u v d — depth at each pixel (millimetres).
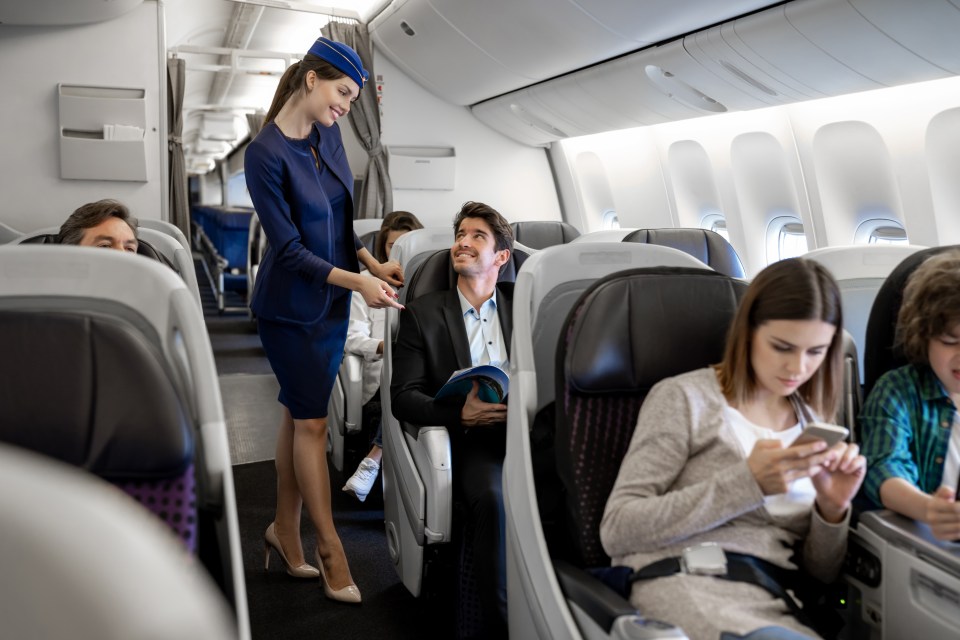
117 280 1143
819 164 4074
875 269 2006
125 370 1057
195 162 22266
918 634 1220
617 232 3729
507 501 1542
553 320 1775
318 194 2273
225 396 5031
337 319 2346
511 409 1556
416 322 2340
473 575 2033
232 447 4047
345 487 3086
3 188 4691
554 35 4395
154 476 1087
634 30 3926
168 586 418
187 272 2402
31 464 443
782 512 1342
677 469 1330
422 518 2092
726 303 1511
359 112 6168
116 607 400
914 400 1482
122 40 4766
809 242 4320
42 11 4223
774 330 1271
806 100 3801
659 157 5453
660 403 1360
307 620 2303
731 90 4012
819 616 1344
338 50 2162
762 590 1224
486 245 2348
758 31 3391
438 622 2305
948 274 1383
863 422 1511
